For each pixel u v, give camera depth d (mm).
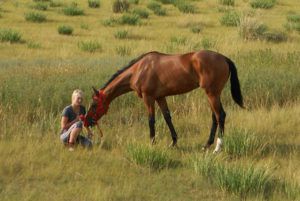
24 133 12719
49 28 33656
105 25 35375
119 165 11023
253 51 25016
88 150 11805
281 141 12859
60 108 14992
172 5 46250
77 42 29062
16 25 34062
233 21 36062
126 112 14711
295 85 17297
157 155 10984
